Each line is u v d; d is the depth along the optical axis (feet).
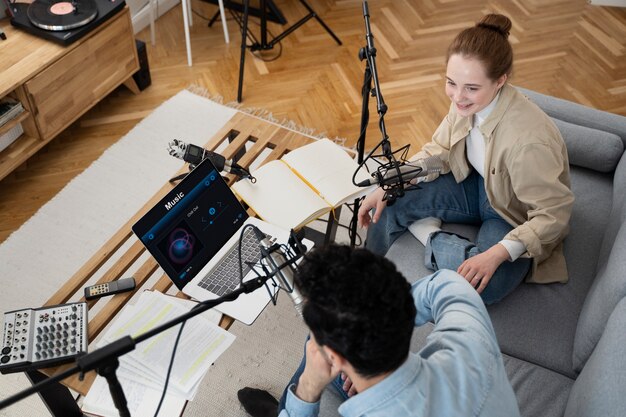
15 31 8.77
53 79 8.52
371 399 3.26
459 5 12.91
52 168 8.99
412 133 9.84
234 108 10.18
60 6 8.95
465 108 5.58
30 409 6.28
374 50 5.65
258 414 6.13
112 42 9.34
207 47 11.50
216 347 5.03
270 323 7.09
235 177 6.63
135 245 6.00
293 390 4.11
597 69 11.19
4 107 8.20
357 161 7.30
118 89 10.44
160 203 5.32
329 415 4.86
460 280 4.09
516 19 12.46
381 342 2.97
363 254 3.07
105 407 4.67
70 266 7.72
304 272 3.09
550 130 5.65
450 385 3.30
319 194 6.23
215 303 3.58
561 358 5.54
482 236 6.25
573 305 5.91
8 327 4.99
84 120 9.81
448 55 5.47
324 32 12.03
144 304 5.32
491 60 5.20
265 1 10.73
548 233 5.63
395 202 6.49
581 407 4.63
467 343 3.48
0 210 8.36
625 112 10.28
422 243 6.49
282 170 6.42
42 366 4.80
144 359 4.90
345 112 10.20
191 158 6.14
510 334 5.68
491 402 3.37
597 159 6.99
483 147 6.13
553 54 11.51
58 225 8.16
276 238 5.80
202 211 5.60
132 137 9.52
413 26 12.27
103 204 8.48
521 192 5.73
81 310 5.20
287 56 11.38
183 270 5.45
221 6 11.02
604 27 12.26
